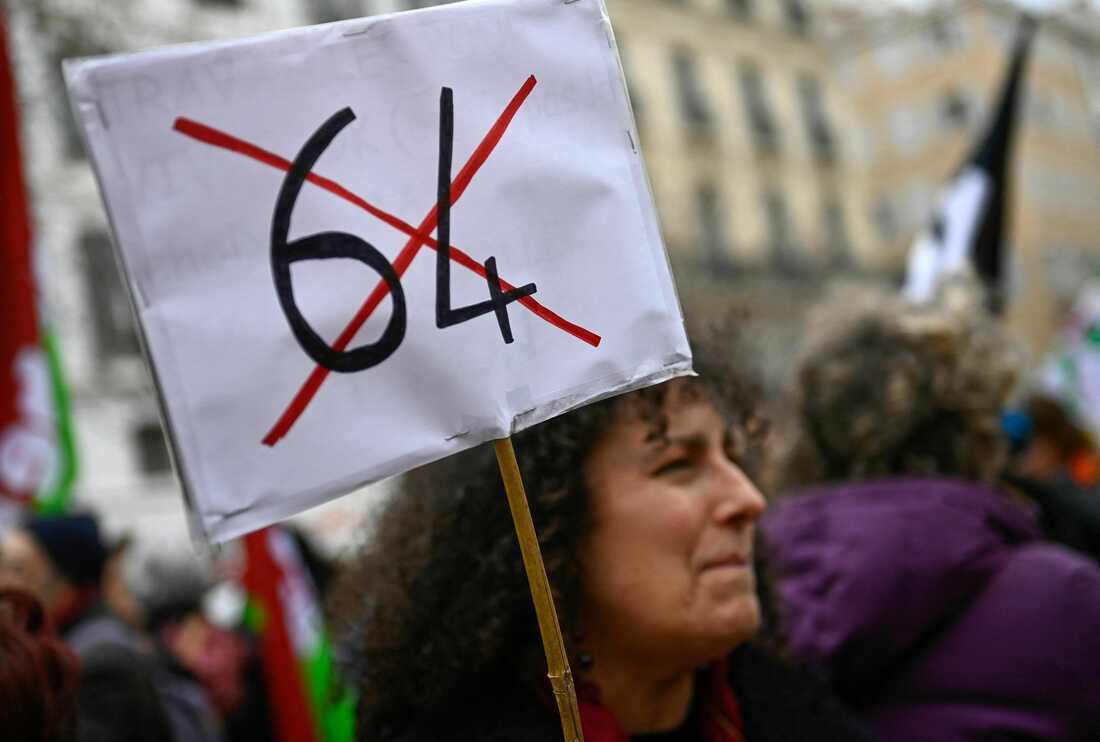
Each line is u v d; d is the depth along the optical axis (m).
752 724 1.46
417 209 1.12
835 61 28.34
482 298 1.12
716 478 1.34
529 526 1.10
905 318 2.00
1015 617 1.71
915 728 1.71
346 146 1.11
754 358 1.58
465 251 1.13
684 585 1.30
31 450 2.90
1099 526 2.20
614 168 1.18
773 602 1.62
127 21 7.68
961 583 1.74
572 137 1.17
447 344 1.11
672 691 1.38
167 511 14.98
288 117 1.10
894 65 28.03
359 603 1.47
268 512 1.05
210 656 4.02
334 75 1.12
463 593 1.32
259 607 3.34
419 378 1.10
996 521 1.82
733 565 1.32
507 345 1.12
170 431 1.04
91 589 2.64
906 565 1.74
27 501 2.88
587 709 1.29
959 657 1.73
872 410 1.94
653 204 1.19
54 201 12.69
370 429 1.08
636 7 23.50
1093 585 1.70
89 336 14.11
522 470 1.32
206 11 14.47
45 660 1.46
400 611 1.37
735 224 24.17
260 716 3.90
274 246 1.08
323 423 1.07
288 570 3.37
